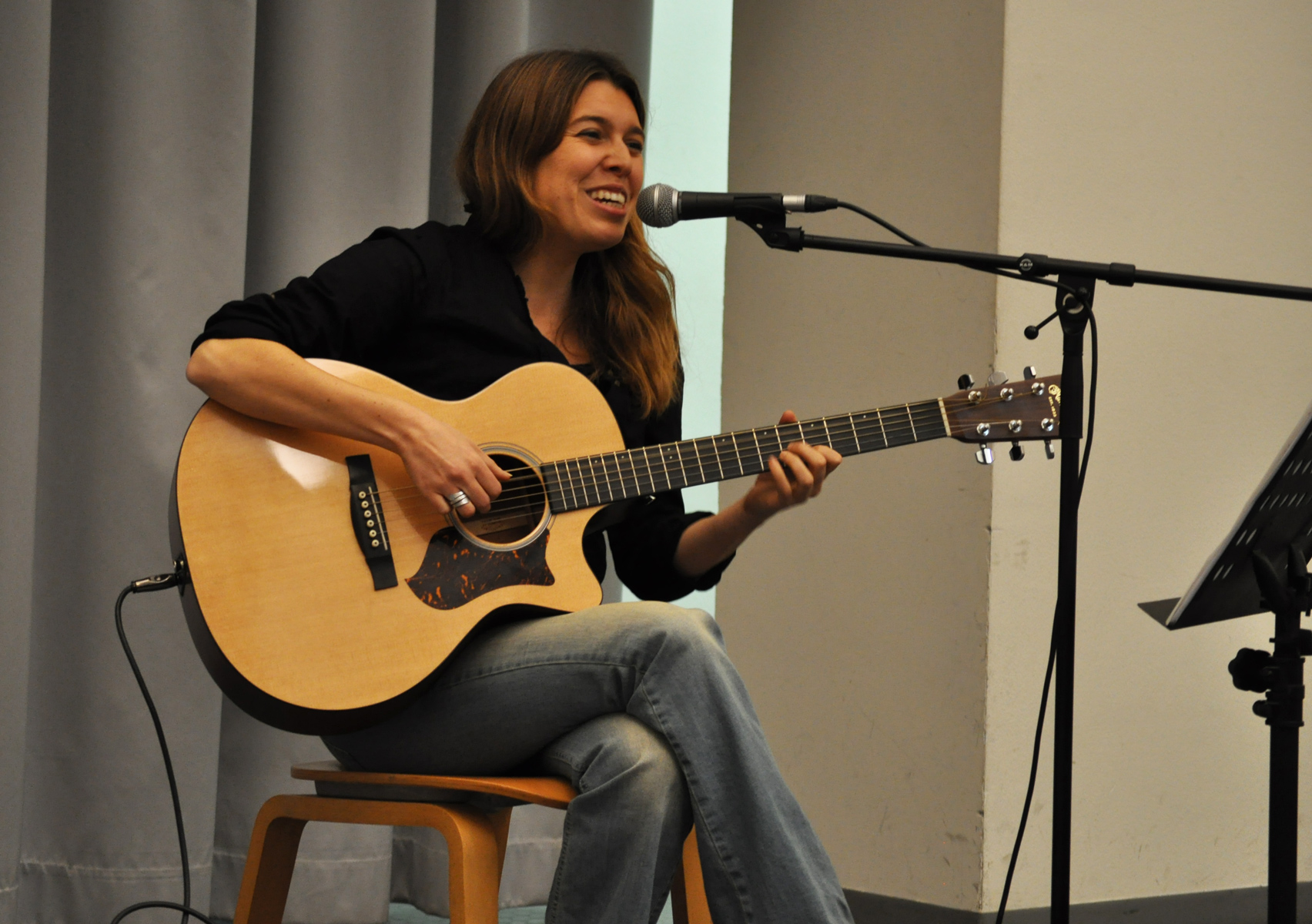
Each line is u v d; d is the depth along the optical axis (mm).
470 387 2414
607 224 2541
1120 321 3637
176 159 3166
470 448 2166
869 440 2408
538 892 3787
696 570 2547
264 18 3467
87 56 3125
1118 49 3664
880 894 3521
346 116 3480
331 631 2057
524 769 2188
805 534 3848
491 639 2145
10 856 2842
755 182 4117
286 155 3432
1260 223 3947
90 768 3047
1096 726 3531
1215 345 3828
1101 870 3510
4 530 2840
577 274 2717
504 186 2520
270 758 3361
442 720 2121
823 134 3922
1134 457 3648
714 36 4648
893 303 3666
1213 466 3805
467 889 1953
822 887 1882
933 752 3439
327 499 2146
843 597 3719
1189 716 3705
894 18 3754
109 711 3053
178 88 3172
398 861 3672
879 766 3568
